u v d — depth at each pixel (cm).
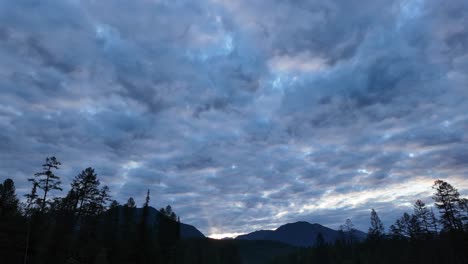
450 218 6488
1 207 5478
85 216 6228
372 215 12850
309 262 16150
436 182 6719
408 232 9919
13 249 4972
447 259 7156
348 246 14338
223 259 16325
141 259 7256
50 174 5331
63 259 5462
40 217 5322
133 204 8956
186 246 13625
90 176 6356
